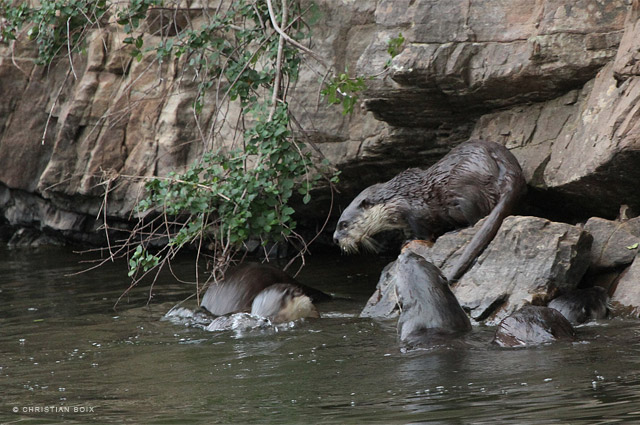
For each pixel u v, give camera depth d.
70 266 17.47
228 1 17.34
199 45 14.25
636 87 11.63
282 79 14.38
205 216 13.40
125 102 18.12
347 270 16.08
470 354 8.73
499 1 13.30
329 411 6.95
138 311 12.80
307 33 16.16
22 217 20.44
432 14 13.59
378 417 6.63
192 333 11.06
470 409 6.66
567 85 13.09
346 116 15.81
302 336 10.51
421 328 9.85
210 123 17.39
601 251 11.62
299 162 13.09
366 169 15.94
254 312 11.74
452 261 12.16
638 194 12.12
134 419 7.10
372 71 14.39
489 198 12.88
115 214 18.50
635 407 6.40
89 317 12.47
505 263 11.47
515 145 13.54
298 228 18.33
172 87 17.64
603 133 11.85
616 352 8.48
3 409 7.65
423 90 13.82
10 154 19.56
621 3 12.52
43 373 9.13
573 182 12.27
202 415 7.11
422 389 7.47
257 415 6.98
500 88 13.40
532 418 6.27
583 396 6.85
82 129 18.77
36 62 15.15
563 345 8.89
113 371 9.09
